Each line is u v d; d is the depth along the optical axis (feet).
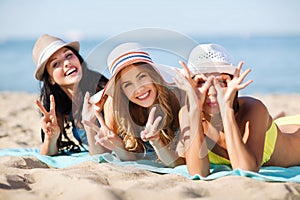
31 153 13.34
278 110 26.35
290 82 48.62
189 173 10.91
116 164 11.68
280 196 9.13
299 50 115.85
